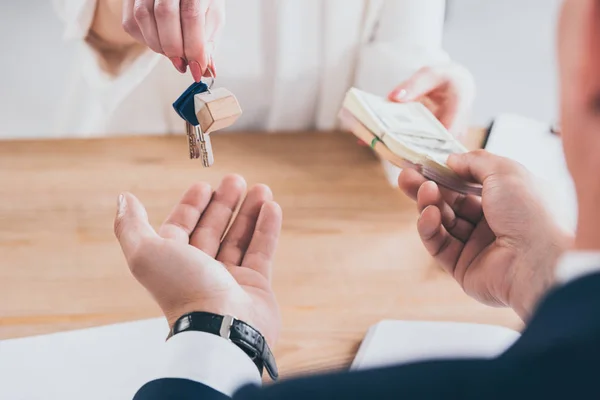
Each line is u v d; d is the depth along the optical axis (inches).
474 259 31.8
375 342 30.3
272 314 26.9
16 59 84.7
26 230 36.5
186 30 29.0
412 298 33.7
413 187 34.0
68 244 35.8
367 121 39.0
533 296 28.1
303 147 45.3
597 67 11.5
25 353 29.0
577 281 10.8
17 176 40.4
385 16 50.2
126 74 46.5
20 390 27.4
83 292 33.0
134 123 53.6
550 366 10.3
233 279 25.8
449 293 34.2
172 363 21.5
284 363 29.8
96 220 37.6
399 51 49.0
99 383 27.9
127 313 32.0
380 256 36.3
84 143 44.0
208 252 29.5
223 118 26.1
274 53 52.3
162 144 44.6
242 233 30.5
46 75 83.6
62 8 45.7
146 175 41.4
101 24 44.7
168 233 29.1
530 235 29.2
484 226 32.5
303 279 34.4
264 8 50.4
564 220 29.5
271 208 29.5
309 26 51.1
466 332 31.1
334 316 32.4
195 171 42.1
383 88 48.6
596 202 11.9
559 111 12.3
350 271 35.1
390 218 39.1
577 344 10.1
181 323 23.1
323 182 41.8
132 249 25.5
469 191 32.9
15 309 31.8
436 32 50.9
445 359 11.6
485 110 73.5
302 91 53.5
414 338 30.6
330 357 30.3
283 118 54.6
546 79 78.3
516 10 86.2
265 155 44.2
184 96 27.3
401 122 39.4
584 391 10.0
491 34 83.2
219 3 34.0
